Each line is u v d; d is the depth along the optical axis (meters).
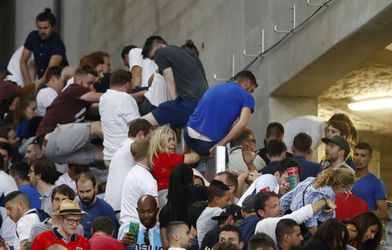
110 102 31.25
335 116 30.55
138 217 27.14
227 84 29.25
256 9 37.56
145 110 32.72
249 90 29.61
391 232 28.92
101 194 30.17
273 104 37.03
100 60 36.62
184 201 26.00
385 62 34.56
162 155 27.98
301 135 29.30
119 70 31.59
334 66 34.12
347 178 24.16
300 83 35.81
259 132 37.75
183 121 30.73
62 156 31.97
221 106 28.92
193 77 31.02
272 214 24.05
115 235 27.91
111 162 28.92
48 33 42.06
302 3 34.47
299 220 23.81
